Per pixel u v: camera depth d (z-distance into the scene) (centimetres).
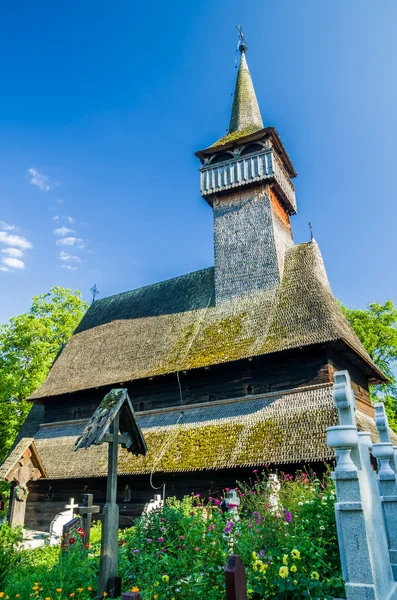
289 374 1984
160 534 920
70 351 2956
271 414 1895
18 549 1017
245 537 731
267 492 1064
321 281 2297
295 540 675
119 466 2059
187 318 2567
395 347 3209
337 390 580
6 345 3262
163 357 2384
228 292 2489
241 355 2053
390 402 3262
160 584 696
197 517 888
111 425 835
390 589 580
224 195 2711
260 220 2533
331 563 703
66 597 706
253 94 3158
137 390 2416
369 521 546
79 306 3744
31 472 2061
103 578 712
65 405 2697
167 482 1962
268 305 2277
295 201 2908
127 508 2034
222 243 2616
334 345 1962
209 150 2745
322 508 788
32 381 3106
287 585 592
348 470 544
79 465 2233
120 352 2648
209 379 2197
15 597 684
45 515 2314
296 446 1670
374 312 3347
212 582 654
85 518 1183
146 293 3073
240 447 1795
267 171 2538
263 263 2439
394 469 805
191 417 2139
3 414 3094
